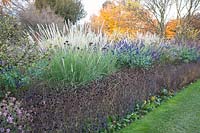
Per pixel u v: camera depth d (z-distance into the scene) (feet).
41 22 44.57
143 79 19.72
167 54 29.73
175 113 17.16
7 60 14.44
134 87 17.39
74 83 16.69
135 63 23.62
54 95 14.11
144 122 15.08
